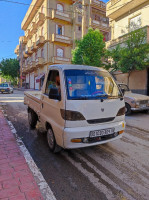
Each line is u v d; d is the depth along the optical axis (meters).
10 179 2.55
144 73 13.11
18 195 2.20
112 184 2.59
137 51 10.26
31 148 3.96
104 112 3.27
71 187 2.50
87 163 3.26
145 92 13.01
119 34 16.31
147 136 4.99
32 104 5.11
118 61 12.12
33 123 5.45
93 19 30.02
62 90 3.10
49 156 3.55
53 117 3.40
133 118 7.67
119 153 3.76
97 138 3.20
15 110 8.97
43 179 2.64
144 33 10.98
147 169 3.06
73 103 2.98
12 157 3.29
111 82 3.85
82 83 3.35
